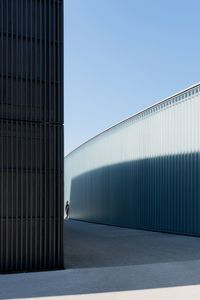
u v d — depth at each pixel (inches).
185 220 682.2
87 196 1347.2
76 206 1519.4
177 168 711.7
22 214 366.0
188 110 681.6
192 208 661.9
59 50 384.5
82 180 1419.8
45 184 373.4
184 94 696.4
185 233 681.6
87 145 1350.9
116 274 349.7
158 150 784.9
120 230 864.3
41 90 378.0
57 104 381.7
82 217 1413.6
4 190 362.6
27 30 377.7
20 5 377.4
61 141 380.5
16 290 301.3
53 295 286.5
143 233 756.6
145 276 341.4
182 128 699.4
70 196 1642.5
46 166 375.2
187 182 677.9
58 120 380.5
